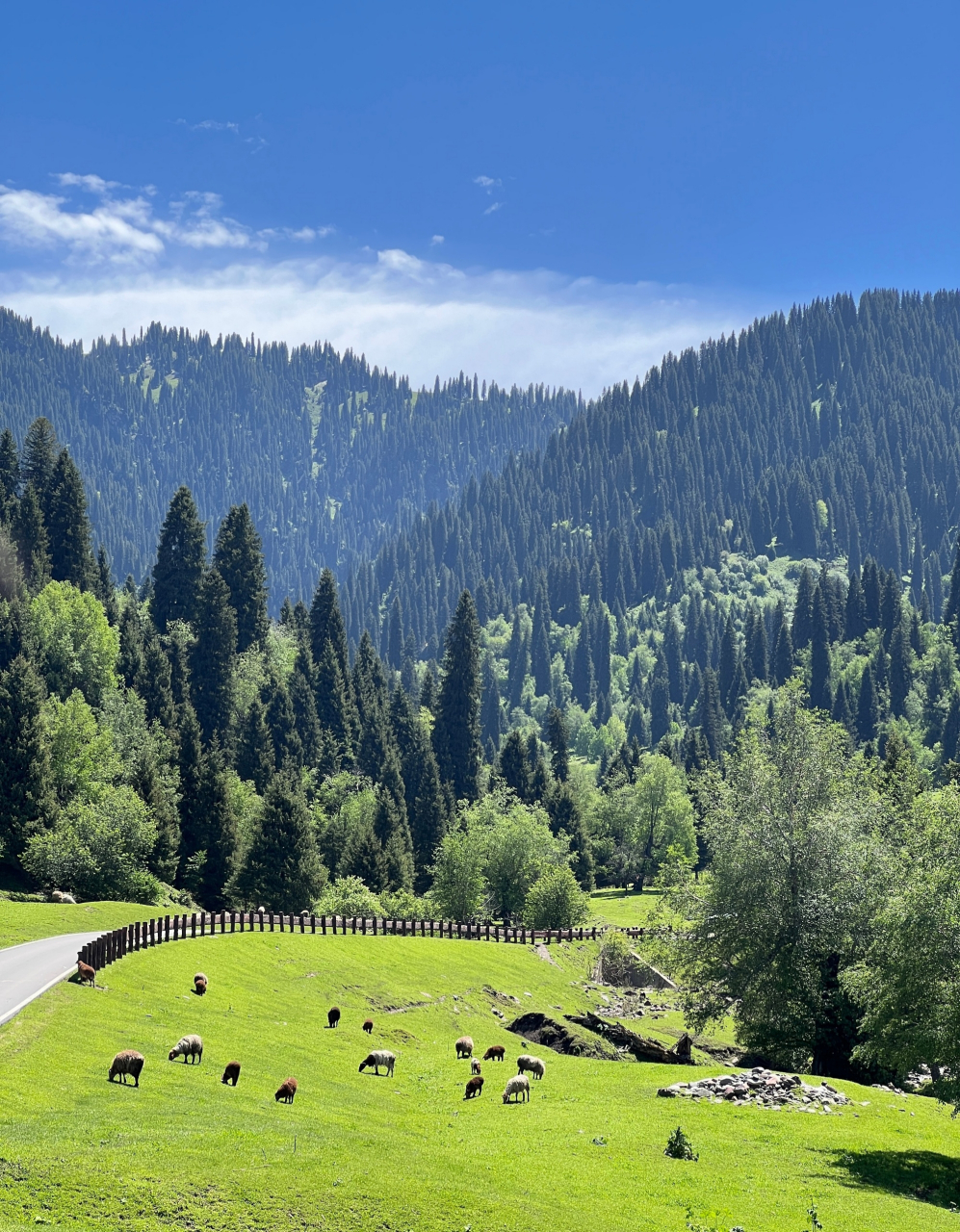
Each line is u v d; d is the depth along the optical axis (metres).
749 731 65.44
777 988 57.22
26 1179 24.84
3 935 60.97
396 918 105.62
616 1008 78.75
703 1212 31.03
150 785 107.31
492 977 75.25
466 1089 43.34
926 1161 38.44
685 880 64.19
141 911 80.00
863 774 65.56
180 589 173.25
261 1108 34.16
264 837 105.25
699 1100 45.53
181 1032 43.06
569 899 108.88
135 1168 26.61
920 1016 40.56
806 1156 37.88
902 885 54.09
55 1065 33.84
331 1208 26.92
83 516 168.88
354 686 184.62
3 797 95.69
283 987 58.31
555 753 199.62
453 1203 28.58
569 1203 30.41
